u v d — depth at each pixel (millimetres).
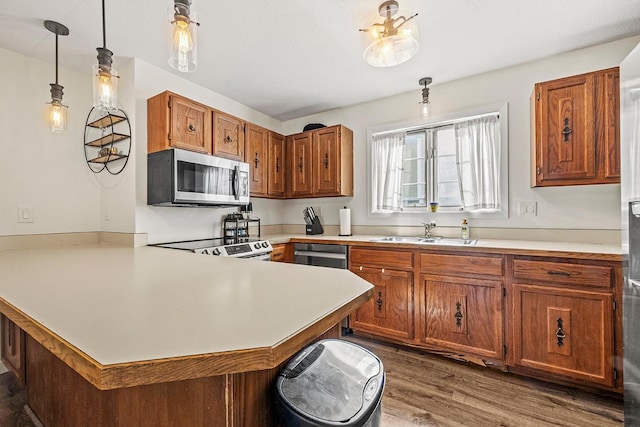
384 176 3008
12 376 1642
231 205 2584
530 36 2000
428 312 2193
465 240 2428
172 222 2439
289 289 916
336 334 1135
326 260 2672
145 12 1694
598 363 1664
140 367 467
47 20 1746
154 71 2326
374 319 2414
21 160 2043
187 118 2248
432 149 2863
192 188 2137
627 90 1311
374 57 1769
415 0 1640
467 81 2623
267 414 785
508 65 2406
